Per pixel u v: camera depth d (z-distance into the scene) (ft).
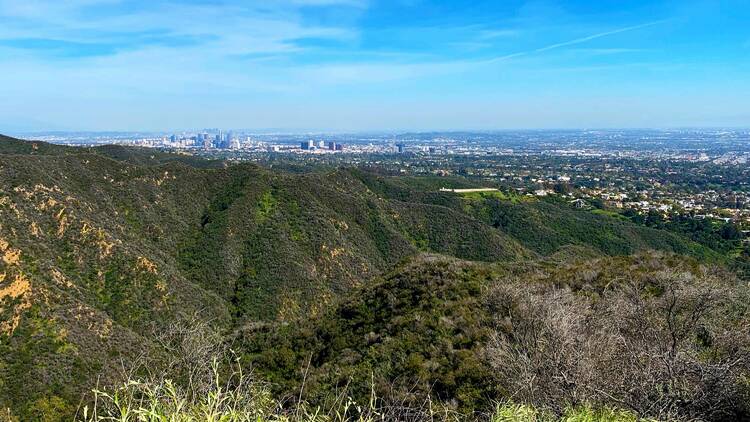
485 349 31.14
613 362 17.28
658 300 22.65
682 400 15.52
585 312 24.23
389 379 32.24
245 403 12.99
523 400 16.75
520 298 35.58
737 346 18.66
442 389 29.07
